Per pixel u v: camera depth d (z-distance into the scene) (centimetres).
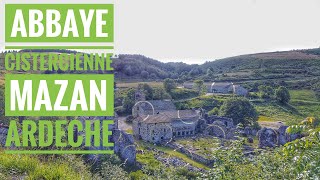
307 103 11756
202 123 8588
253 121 8631
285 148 750
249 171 1062
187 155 5531
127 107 9850
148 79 15862
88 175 1113
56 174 959
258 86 14375
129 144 4228
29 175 932
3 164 966
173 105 9969
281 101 11838
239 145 1113
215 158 1084
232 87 13088
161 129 7431
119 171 1457
